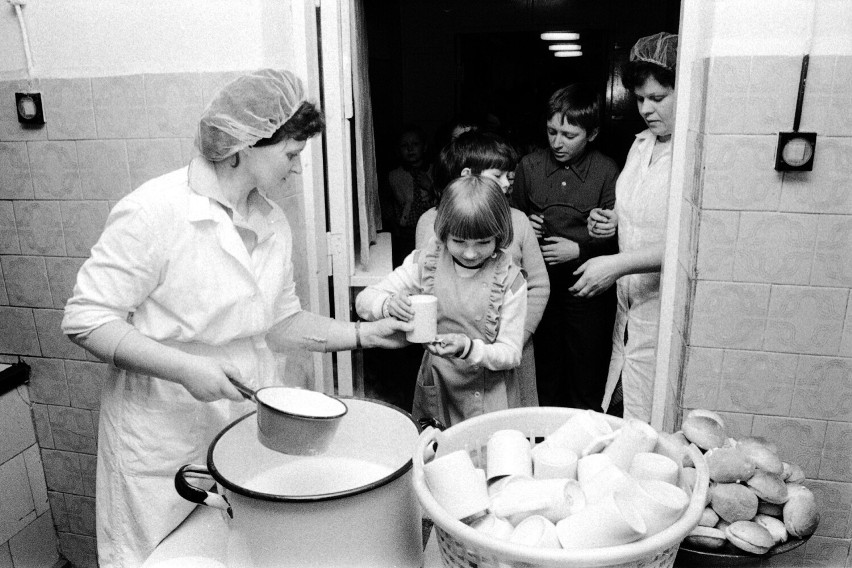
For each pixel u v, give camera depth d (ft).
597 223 6.30
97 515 3.97
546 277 5.49
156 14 4.87
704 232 4.25
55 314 5.82
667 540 1.98
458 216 4.06
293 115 3.48
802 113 3.93
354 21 6.19
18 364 5.99
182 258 3.43
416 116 14.14
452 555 2.21
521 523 2.23
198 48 4.86
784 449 4.54
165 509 3.72
